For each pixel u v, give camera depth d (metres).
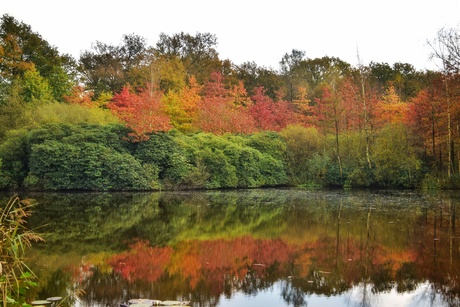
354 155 30.80
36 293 7.61
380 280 8.53
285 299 7.44
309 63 57.69
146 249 11.16
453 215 16.33
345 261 9.93
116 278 8.59
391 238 12.34
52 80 41.34
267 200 22.06
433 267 9.38
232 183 29.88
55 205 19.38
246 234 13.16
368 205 19.59
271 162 31.78
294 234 13.11
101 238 12.52
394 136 28.92
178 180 28.36
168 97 38.00
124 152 27.89
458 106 27.14
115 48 50.38
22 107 31.80
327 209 18.42
